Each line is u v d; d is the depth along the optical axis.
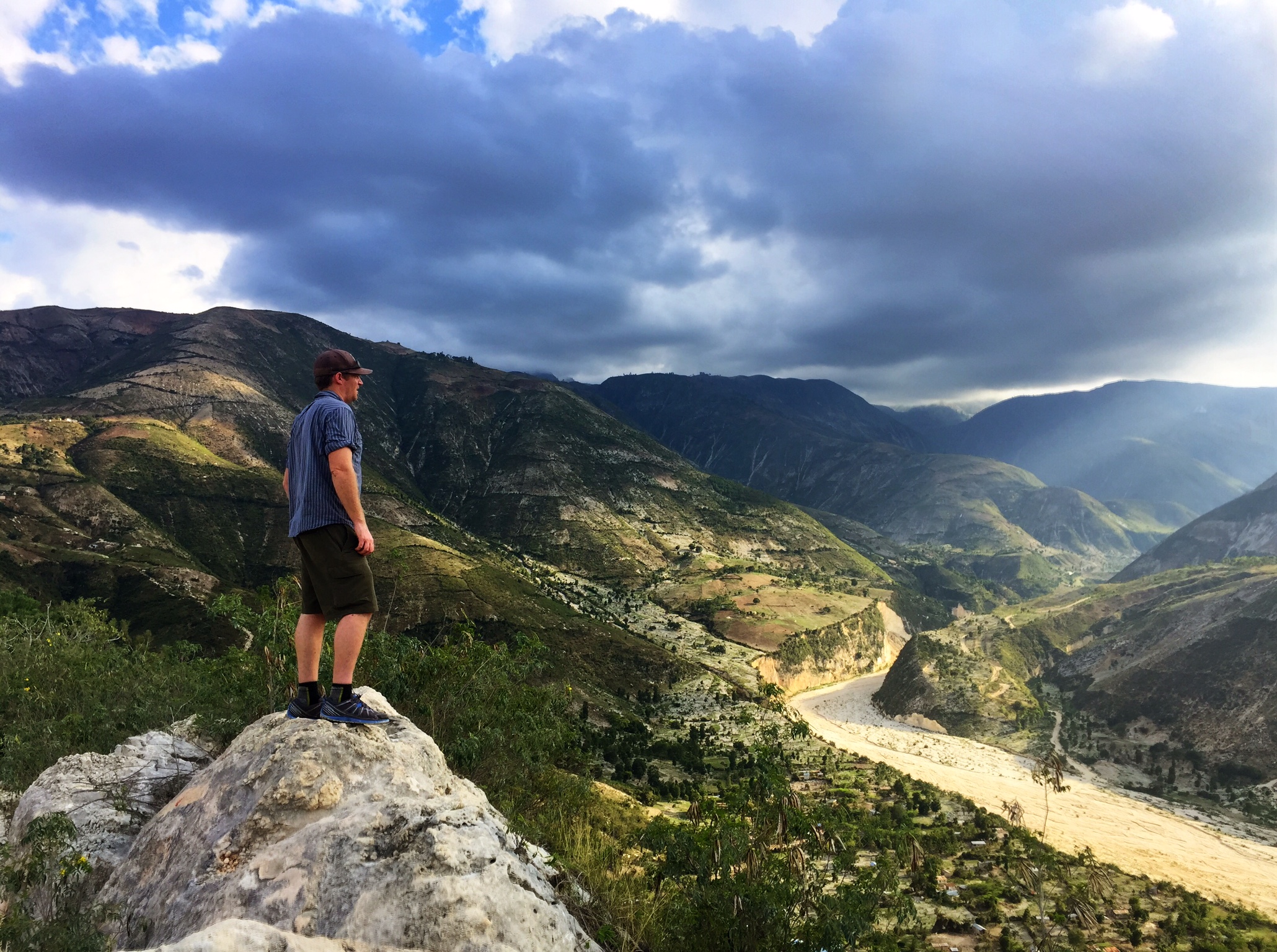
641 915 6.49
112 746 9.32
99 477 167.25
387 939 4.30
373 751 5.78
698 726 113.62
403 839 4.89
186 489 172.00
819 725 132.88
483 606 133.25
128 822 6.38
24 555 123.25
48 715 11.19
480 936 4.42
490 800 8.56
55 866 5.43
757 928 7.10
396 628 123.75
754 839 7.88
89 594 118.44
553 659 125.00
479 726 10.66
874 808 76.56
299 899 4.52
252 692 9.84
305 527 5.59
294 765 5.37
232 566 154.88
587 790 10.88
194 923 4.57
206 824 5.25
